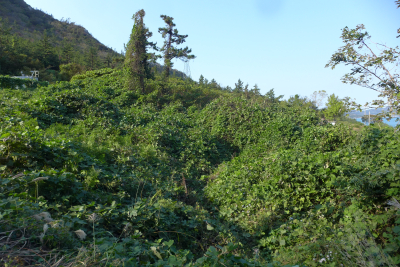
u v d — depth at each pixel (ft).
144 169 25.73
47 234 9.98
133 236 12.46
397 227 12.70
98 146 27.30
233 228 18.86
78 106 39.86
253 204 20.56
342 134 31.81
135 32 73.61
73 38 322.34
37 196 13.52
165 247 12.14
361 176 16.44
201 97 80.12
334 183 17.90
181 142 37.81
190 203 24.16
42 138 21.59
